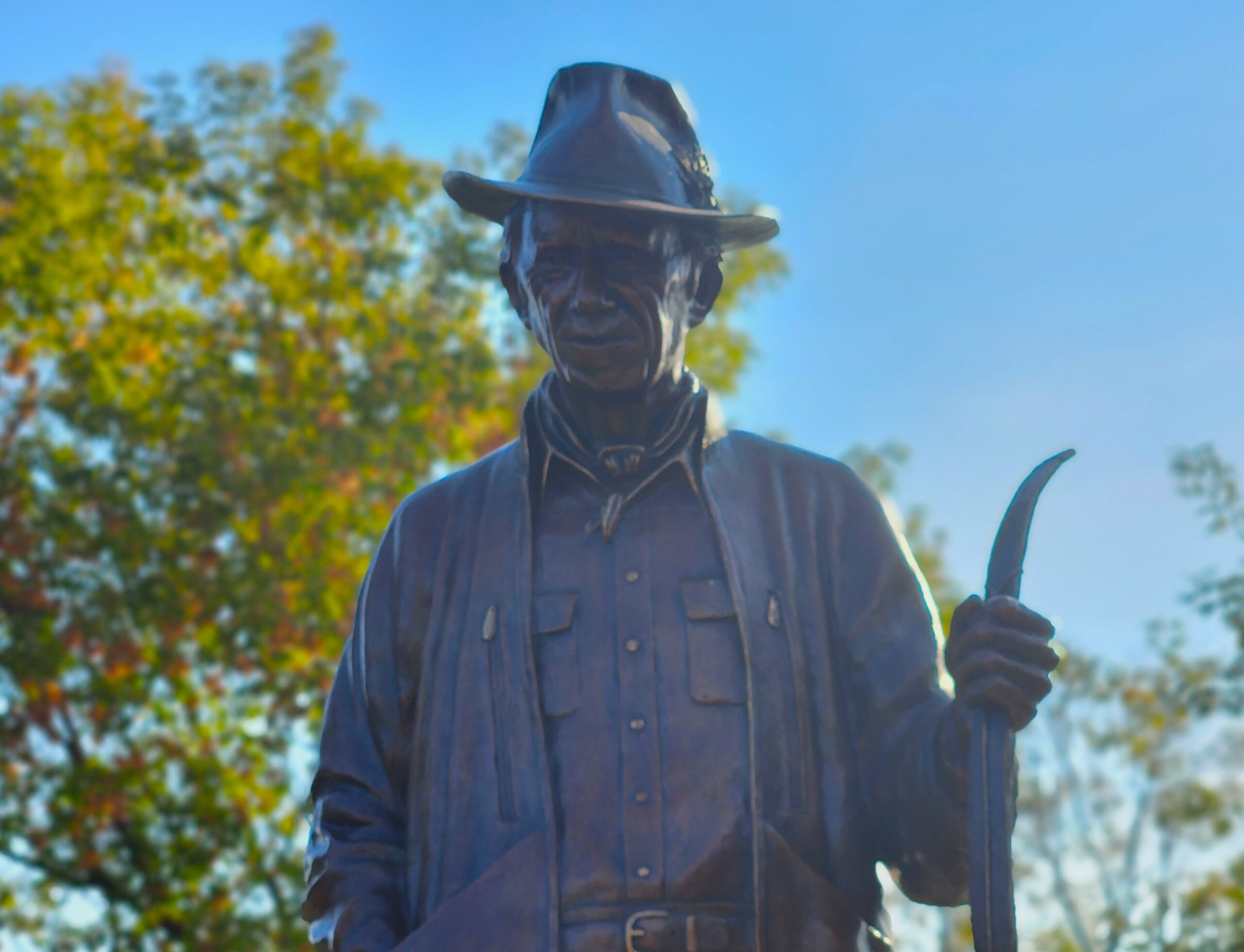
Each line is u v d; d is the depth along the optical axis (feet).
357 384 51.42
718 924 9.74
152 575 48.91
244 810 49.08
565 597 10.57
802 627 10.56
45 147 54.70
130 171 53.72
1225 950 69.26
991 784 9.38
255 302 53.57
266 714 50.01
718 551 10.62
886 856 10.39
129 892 49.24
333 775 10.87
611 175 10.68
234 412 50.65
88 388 51.60
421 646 10.87
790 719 10.27
